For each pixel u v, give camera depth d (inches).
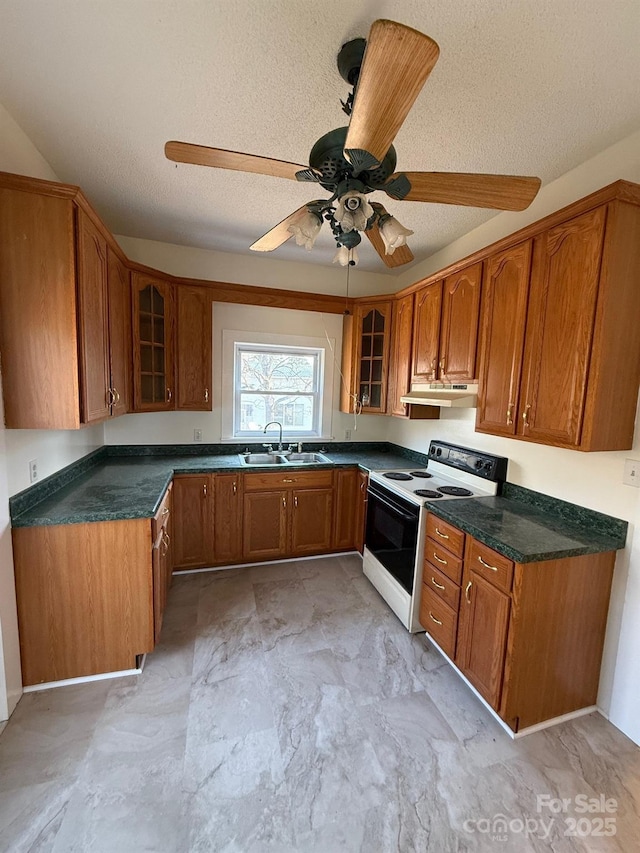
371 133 39.0
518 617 62.3
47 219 62.5
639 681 64.2
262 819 51.2
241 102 61.5
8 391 63.4
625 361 61.9
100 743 61.2
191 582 112.7
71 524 70.3
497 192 53.5
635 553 64.6
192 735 63.1
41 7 45.9
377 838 49.6
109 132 69.6
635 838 50.7
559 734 66.1
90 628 73.7
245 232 113.9
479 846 49.1
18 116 65.4
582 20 45.6
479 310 87.4
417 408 117.0
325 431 148.1
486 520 76.2
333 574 119.6
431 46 30.3
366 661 82.0
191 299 119.8
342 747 61.9
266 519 122.9
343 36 49.2
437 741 63.7
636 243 59.4
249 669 78.6
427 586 87.7
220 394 132.8
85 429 104.3
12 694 66.7
